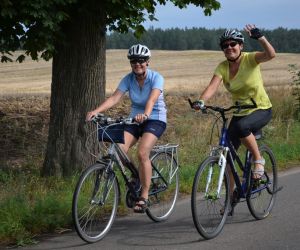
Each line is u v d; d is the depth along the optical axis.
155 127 6.02
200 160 9.84
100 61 8.28
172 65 40.41
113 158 5.81
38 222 6.06
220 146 5.84
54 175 8.23
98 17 8.10
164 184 6.60
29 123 12.73
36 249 5.46
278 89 16.34
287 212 6.73
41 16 7.26
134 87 6.11
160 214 6.56
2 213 6.07
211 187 5.70
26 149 10.60
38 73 33.69
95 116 5.74
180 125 12.58
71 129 8.23
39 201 6.49
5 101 15.52
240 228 6.09
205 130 12.22
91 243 5.63
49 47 7.63
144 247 5.48
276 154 10.45
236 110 5.99
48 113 13.85
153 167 6.43
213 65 40.25
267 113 6.16
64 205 6.48
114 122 5.75
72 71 8.17
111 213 5.93
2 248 5.50
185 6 8.93
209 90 6.02
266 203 6.57
